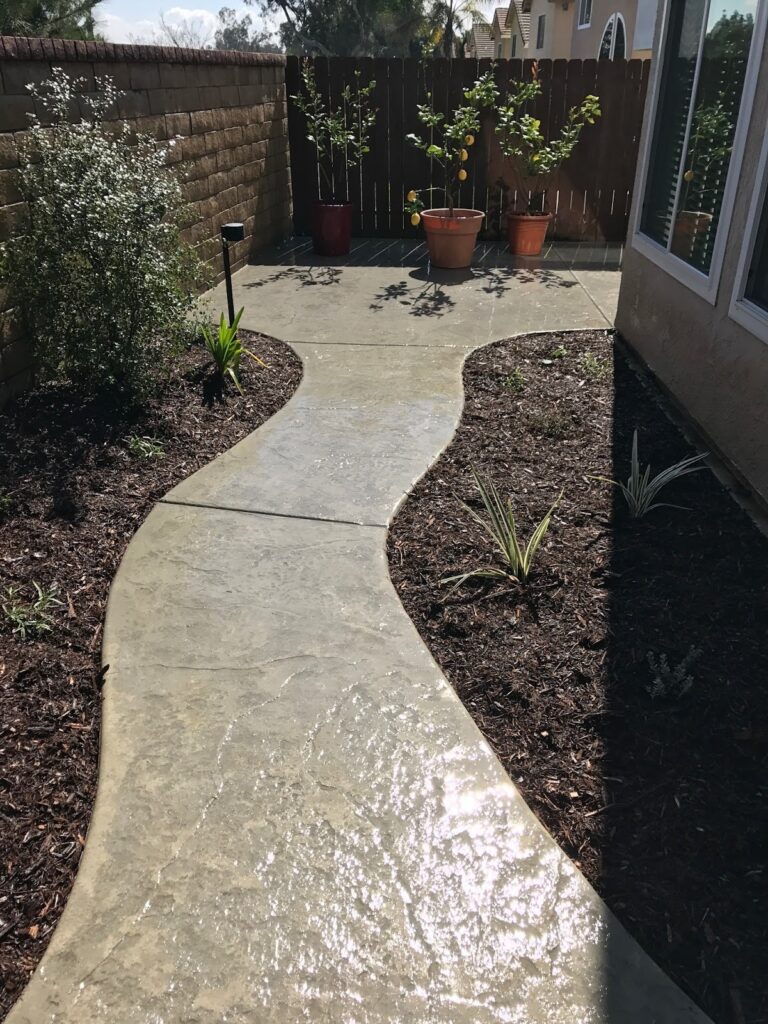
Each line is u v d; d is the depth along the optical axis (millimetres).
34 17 14789
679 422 4266
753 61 3443
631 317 5285
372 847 1895
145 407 4164
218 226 6742
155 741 2193
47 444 3729
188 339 4730
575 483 3590
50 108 4121
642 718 2262
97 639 2600
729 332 3734
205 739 2199
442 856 1874
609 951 1671
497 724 2264
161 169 5129
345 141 7723
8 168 3783
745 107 3520
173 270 4301
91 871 1839
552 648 2539
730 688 2355
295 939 1694
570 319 5988
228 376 4594
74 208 3746
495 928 1715
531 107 8219
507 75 8047
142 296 4016
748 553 3031
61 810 1991
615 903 1776
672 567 2941
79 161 3867
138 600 2783
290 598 2795
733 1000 1584
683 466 3609
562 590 2814
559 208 8656
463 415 4297
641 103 8094
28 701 2318
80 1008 1571
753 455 3479
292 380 4777
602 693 2355
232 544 3115
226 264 4742
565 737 2213
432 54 35344
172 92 5668
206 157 6359
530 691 2369
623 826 1954
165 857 1871
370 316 6000
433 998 1585
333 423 4184
